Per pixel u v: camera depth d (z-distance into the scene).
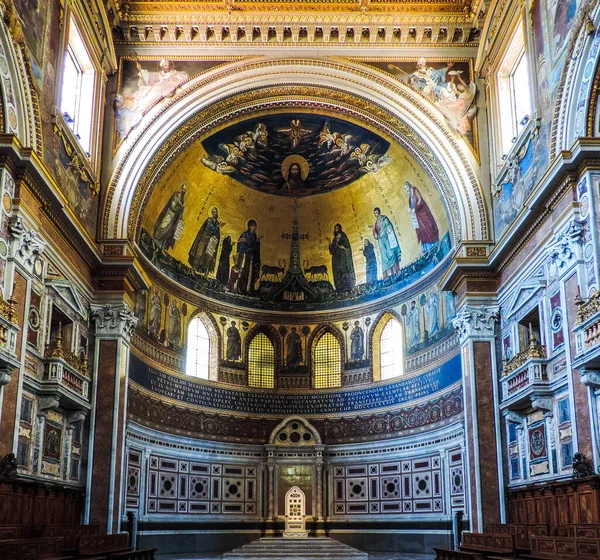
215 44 28.58
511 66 26.67
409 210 31.47
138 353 28.19
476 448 24.55
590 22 18.67
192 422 30.95
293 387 34.03
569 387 19.09
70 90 25.39
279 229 34.59
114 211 26.36
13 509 18.11
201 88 28.09
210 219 32.81
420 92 28.39
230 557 26.38
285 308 34.75
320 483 32.28
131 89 27.97
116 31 28.23
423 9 28.17
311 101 29.19
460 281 26.64
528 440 22.97
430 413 29.45
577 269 18.89
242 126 30.22
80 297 24.28
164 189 29.89
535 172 22.48
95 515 23.56
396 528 29.95
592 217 18.34
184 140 28.42
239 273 34.28
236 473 32.03
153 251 30.08
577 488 18.38
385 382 32.19
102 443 24.17
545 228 21.53
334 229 34.41
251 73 28.38
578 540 14.91
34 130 19.66
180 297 31.56
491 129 27.27
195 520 29.89
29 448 19.72
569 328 19.31
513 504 23.66
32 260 19.39
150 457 28.33
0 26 17.97
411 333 31.39
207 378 32.53
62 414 22.62
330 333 34.50
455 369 27.78
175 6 27.94
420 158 28.77
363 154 31.39
